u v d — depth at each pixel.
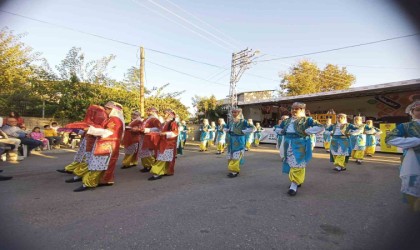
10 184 5.57
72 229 3.34
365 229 3.45
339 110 21.17
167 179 6.30
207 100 28.38
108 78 17.39
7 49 14.41
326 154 12.34
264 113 24.91
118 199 4.62
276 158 10.68
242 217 3.85
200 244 2.99
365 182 6.23
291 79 35.09
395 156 12.05
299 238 3.18
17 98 15.11
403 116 17.81
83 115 15.02
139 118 7.79
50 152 10.95
